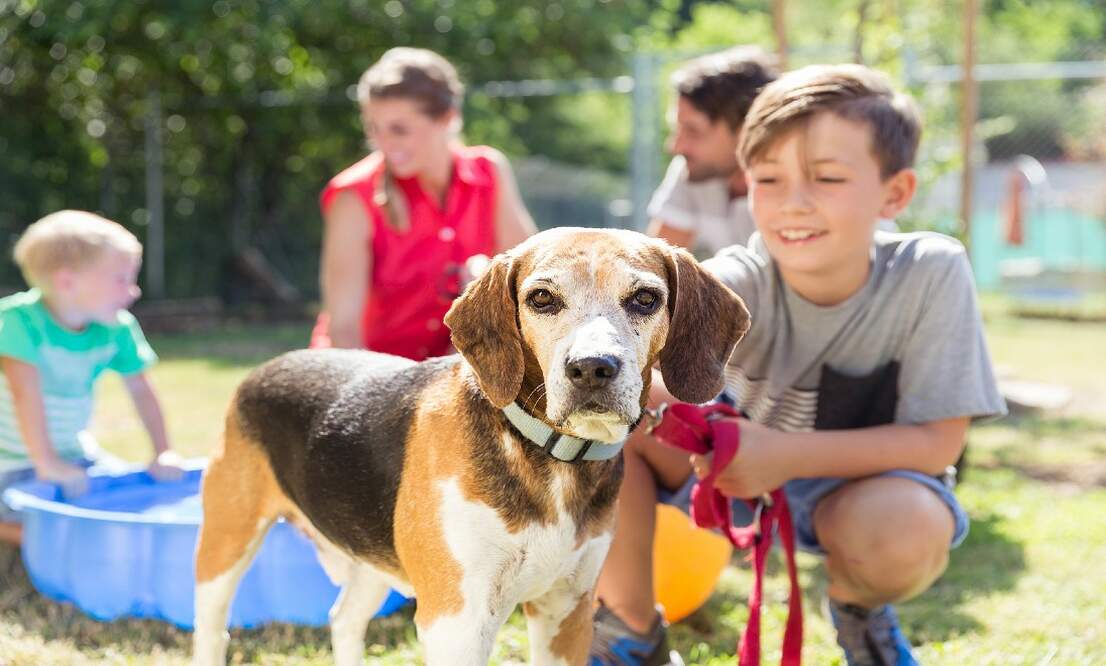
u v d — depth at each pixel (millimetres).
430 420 2477
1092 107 18828
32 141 12523
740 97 4238
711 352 2445
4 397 4422
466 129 13969
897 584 2979
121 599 3736
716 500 2973
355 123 13570
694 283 2443
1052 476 5719
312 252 14078
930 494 2994
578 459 2389
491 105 15125
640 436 3189
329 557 3033
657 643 3148
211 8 12273
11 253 12258
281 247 14008
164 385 8148
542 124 19812
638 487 3139
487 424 2387
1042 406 7316
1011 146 21547
